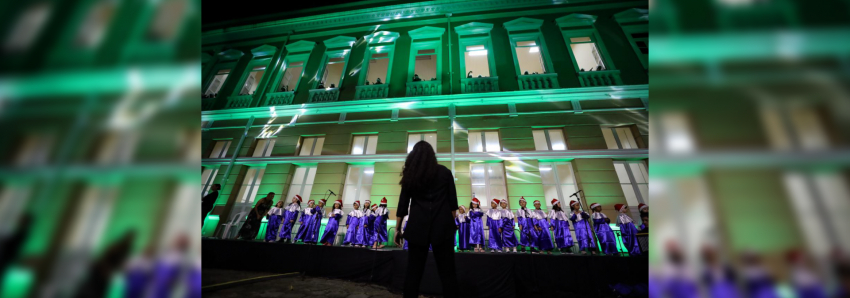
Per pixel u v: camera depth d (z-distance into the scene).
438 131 8.21
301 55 10.80
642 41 9.30
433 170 2.08
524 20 9.91
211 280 3.89
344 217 7.88
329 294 3.70
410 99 8.70
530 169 7.42
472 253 4.55
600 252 6.17
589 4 10.05
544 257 4.56
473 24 10.06
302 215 7.28
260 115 9.44
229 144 9.23
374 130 8.55
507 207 6.97
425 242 1.86
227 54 11.36
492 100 8.45
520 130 7.96
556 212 6.48
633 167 7.80
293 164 8.55
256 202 8.08
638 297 4.21
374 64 11.27
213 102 10.09
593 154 7.34
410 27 10.65
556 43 9.46
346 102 9.02
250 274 4.85
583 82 8.60
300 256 5.37
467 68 10.76
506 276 4.38
